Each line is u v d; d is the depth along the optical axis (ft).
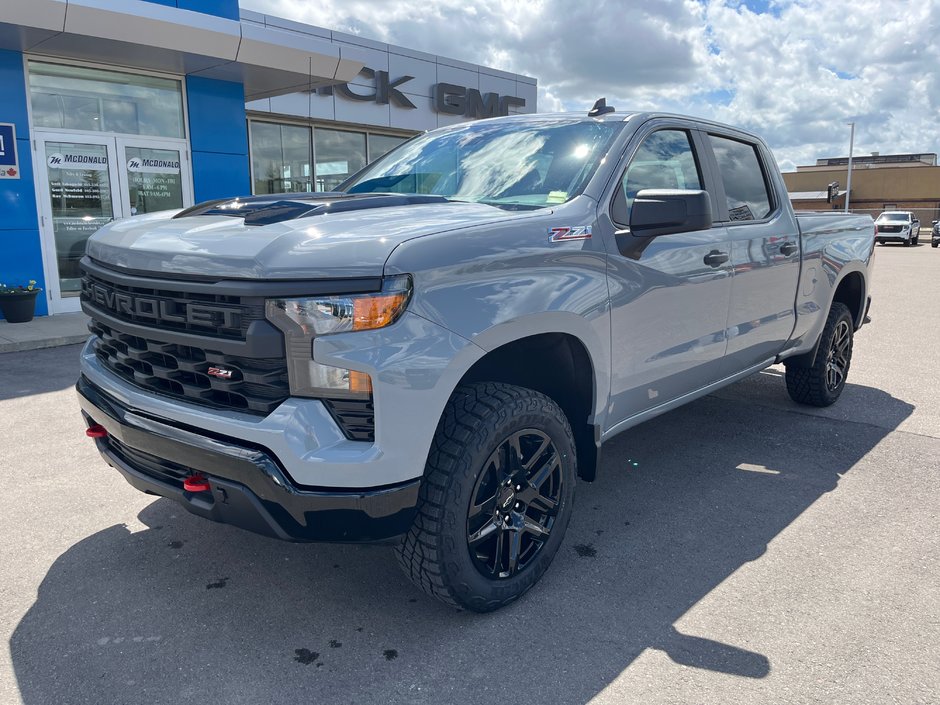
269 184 51.39
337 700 7.33
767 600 9.20
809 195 187.73
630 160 10.65
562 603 9.14
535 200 10.03
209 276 7.61
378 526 7.51
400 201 9.34
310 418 7.27
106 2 29.19
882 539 10.91
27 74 31.71
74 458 14.14
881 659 7.98
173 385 8.41
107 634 8.42
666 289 10.75
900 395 19.24
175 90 37.01
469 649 8.18
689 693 7.43
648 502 12.28
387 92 55.31
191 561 10.16
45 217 32.81
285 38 35.12
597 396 9.78
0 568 9.90
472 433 8.02
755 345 13.69
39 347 26.04
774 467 13.92
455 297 7.75
